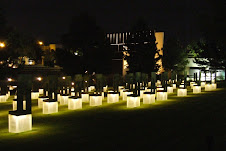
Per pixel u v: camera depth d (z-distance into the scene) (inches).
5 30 976.9
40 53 1815.9
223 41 746.2
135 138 310.0
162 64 1747.0
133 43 1434.5
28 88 357.7
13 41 1122.7
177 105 559.2
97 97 577.3
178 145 283.9
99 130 350.9
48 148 277.7
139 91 658.8
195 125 371.2
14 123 344.8
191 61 1879.9
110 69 1378.0
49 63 1713.8
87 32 1293.1
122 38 1723.7
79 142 297.0
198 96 714.2
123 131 343.3
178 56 1712.6
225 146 280.8
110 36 1764.3
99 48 1311.5
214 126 364.2
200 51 1327.5
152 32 1433.3
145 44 1403.8
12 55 998.4
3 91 756.6
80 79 590.2
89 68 1309.1
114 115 456.8
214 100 625.6
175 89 937.5
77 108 533.3
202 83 999.0
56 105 494.9
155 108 524.1
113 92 636.1
